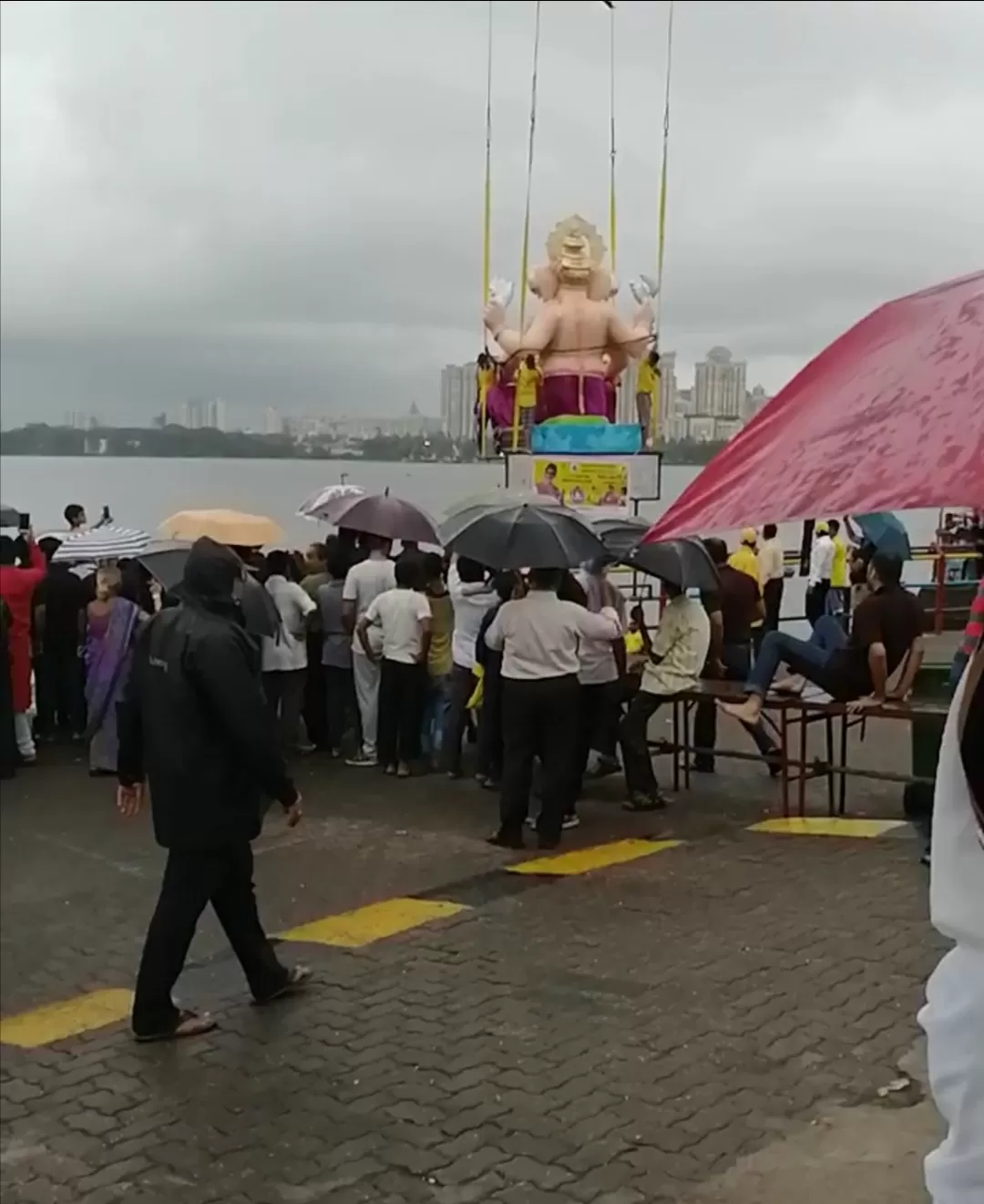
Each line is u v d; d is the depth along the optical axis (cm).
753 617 1121
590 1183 403
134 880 795
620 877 743
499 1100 463
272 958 571
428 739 1120
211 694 510
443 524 960
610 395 1717
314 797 987
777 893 696
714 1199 389
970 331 186
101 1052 527
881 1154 409
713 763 1077
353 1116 459
